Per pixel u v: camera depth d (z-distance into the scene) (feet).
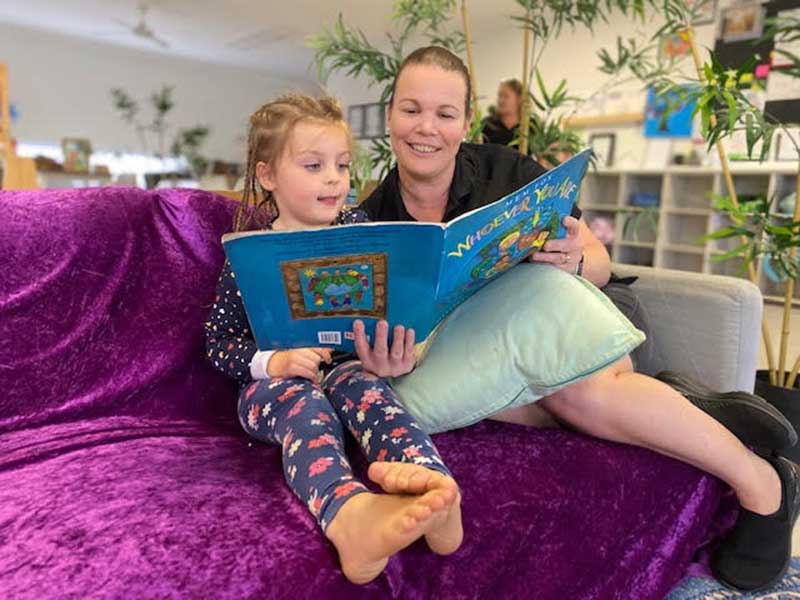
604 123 17.53
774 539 3.70
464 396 3.37
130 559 2.27
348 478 2.60
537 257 3.65
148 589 2.15
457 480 2.97
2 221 3.60
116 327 3.86
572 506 3.04
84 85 26.48
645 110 16.55
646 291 4.88
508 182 4.32
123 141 27.94
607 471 3.22
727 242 15.31
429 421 3.40
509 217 2.85
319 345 3.12
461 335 3.54
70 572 2.21
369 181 6.59
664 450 3.44
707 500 3.67
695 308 4.61
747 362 4.51
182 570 2.23
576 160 3.07
